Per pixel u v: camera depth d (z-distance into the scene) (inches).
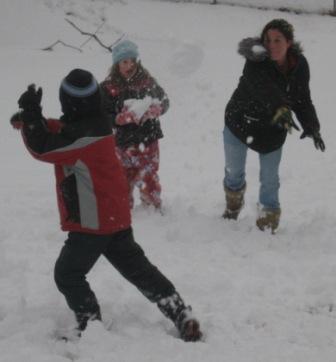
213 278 290.4
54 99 666.8
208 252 327.9
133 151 370.9
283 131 339.0
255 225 363.9
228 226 361.1
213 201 414.6
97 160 215.9
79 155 212.1
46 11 960.9
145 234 349.4
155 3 1044.5
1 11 941.8
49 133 210.1
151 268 232.4
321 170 495.5
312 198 427.8
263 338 240.2
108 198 219.1
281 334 244.5
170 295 232.2
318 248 333.7
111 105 362.6
